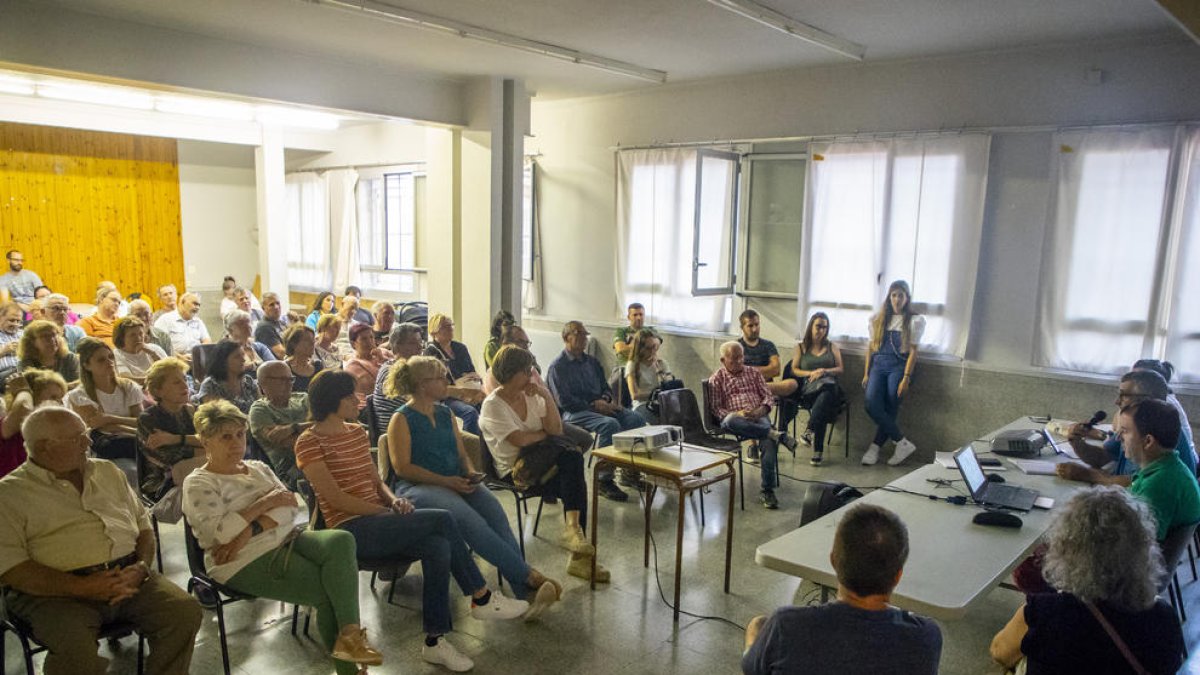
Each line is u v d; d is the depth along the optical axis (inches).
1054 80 198.5
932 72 216.1
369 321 287.9
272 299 245.3
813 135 238.2
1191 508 101.4
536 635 120.2
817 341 227.8
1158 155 185.3
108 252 398.3
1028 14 170.4
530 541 156.8
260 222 375.9
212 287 438.0
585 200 292.5
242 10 172.6
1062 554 67.3
